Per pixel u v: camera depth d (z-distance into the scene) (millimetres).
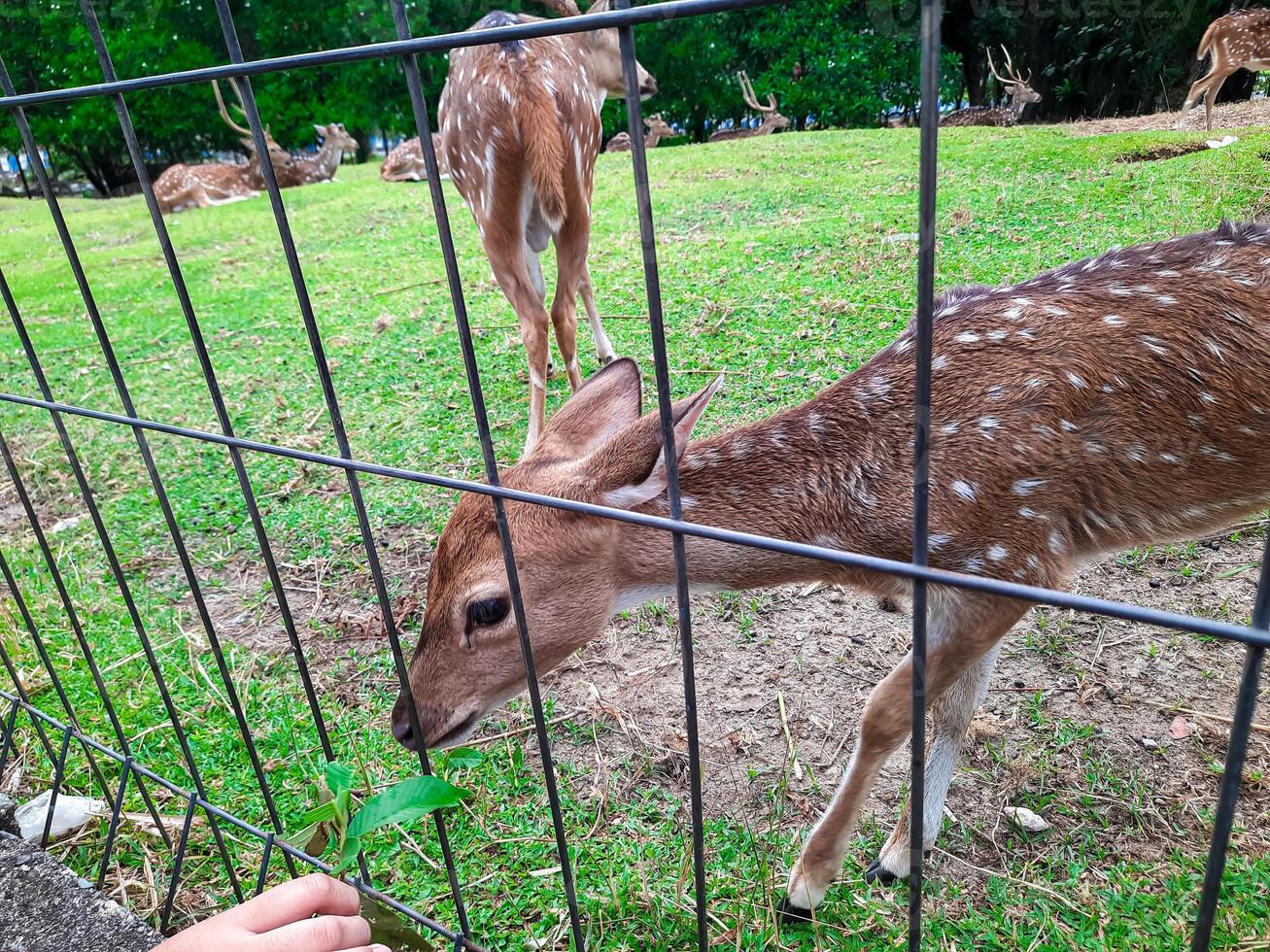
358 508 432
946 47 5691
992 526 624
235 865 698
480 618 651
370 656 938
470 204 1330
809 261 1862
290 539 1168
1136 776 715
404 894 669
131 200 5109
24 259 3234
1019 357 637
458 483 391
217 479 1349
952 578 284
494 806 741
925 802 670
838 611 944
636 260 2074
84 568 1144
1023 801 708
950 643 642
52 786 776
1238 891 607
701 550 681
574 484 643
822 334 1477
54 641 995
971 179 2363
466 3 6668
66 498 1343
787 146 3582
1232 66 2598
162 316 2270
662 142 6852
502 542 395
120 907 605
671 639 928
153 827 731
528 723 836
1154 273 671
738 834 697
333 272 2477
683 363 1456
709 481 678
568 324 1354
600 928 631
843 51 6312
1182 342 635
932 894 642
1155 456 644
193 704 883
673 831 709
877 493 646
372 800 432
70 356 2027
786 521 669
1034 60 5156
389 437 1393
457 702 673
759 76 6645
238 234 3281
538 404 1309
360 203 3691
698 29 6523
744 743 793
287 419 1517
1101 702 792
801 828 704
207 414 1591
